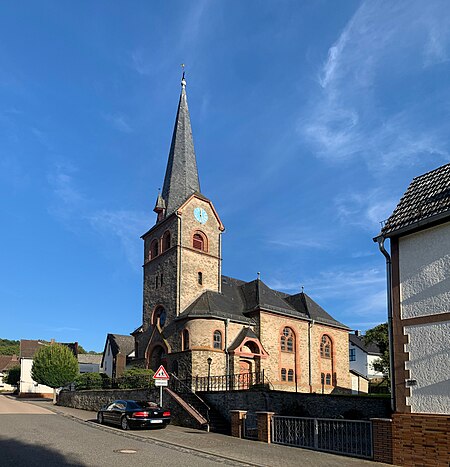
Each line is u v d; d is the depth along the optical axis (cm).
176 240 3769
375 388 4444
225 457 1436
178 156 4341
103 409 2383
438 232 1370
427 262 1383
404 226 1420
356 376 4591
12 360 9238
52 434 1884
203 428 2200
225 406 2380
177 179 4238
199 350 3297
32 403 4256
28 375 6581
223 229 4084
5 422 2320
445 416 1245
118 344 6159
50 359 4422
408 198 1530
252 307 3750
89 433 1947
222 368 3350
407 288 1419
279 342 3766
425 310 1360
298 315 3975
